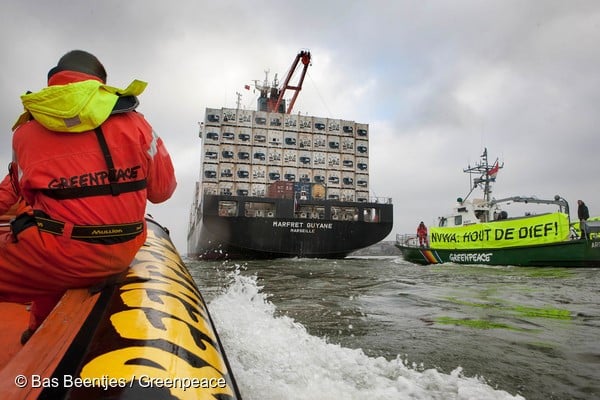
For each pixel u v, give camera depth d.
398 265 15.20
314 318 4.49
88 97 1.45
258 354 2.77
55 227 1.43
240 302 5.11
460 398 2.22
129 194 1.56
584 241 11.93
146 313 1.31
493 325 4.16
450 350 3.22
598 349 3.24
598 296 6.27
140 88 1.63
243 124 31.83
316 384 2.29
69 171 1.46
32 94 1.41
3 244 1.50
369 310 5.02
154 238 2.60
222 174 30.89
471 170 18.83
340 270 12.21
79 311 1.39
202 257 26.28
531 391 2.40
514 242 13.85
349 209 23.72
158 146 1.73
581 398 2.30
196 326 1.40
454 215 18.61
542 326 4.14
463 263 15.34
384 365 2.76
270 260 19.41
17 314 2.45
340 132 33.25
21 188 1.51
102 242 1.49
